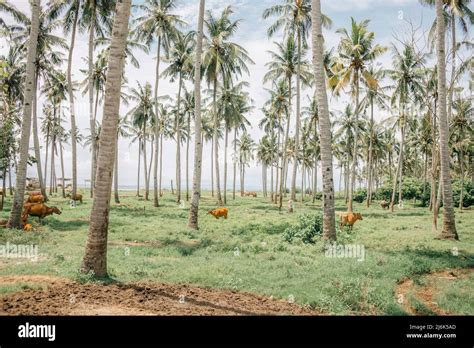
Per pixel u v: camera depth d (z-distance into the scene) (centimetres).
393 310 751
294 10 3200
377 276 1029
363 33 3288
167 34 3388
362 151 6212
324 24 3055
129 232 1766
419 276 1087
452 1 2111
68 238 1501
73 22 3114
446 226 1731
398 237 1773
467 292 902
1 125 2317
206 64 3250
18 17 2702
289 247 1412
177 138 4106
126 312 640
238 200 5434
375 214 3356
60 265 988
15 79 3531
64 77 3956
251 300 788
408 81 3400
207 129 5634
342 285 870
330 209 1499
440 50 1762
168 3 3319
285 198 6606
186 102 4797
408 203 5403
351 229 2016
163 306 692
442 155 1745
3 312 606
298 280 945
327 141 1501
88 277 833
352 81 3509
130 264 1077
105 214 878
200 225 2180
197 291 830
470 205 4631
